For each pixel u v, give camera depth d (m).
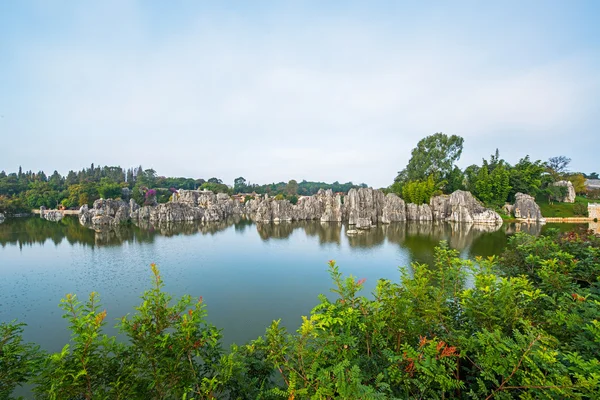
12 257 52.38
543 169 103.56
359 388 4.59
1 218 122.69
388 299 6.91
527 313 7.17
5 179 166.88
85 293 33.56
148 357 6.39
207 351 7.24
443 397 5.18
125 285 36.03
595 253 9.66
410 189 108.69
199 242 67.75
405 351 5.44
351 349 6.11
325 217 111.31
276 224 107.50
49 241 69.38
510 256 12.50
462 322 7.19
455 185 114.00
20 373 6.25
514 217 96.19
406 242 60.81
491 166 120.06
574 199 108.81
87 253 55.16
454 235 68.69
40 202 152.50
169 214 120.38
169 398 6.49
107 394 6.00
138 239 72.38
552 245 10.77
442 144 122.06
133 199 148.25
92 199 153.75
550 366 4.73
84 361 5.68
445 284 7.96
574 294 6.58
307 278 37.53
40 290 34.78
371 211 99.69
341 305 6.70
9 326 6.66
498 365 5.11
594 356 5.31
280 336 6.21
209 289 33.44
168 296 7.16
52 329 24.78
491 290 6.74
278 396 6.56
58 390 5.52
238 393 7.05
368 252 52.22
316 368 5.48
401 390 5.89
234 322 24.50
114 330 23.27
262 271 41.19
